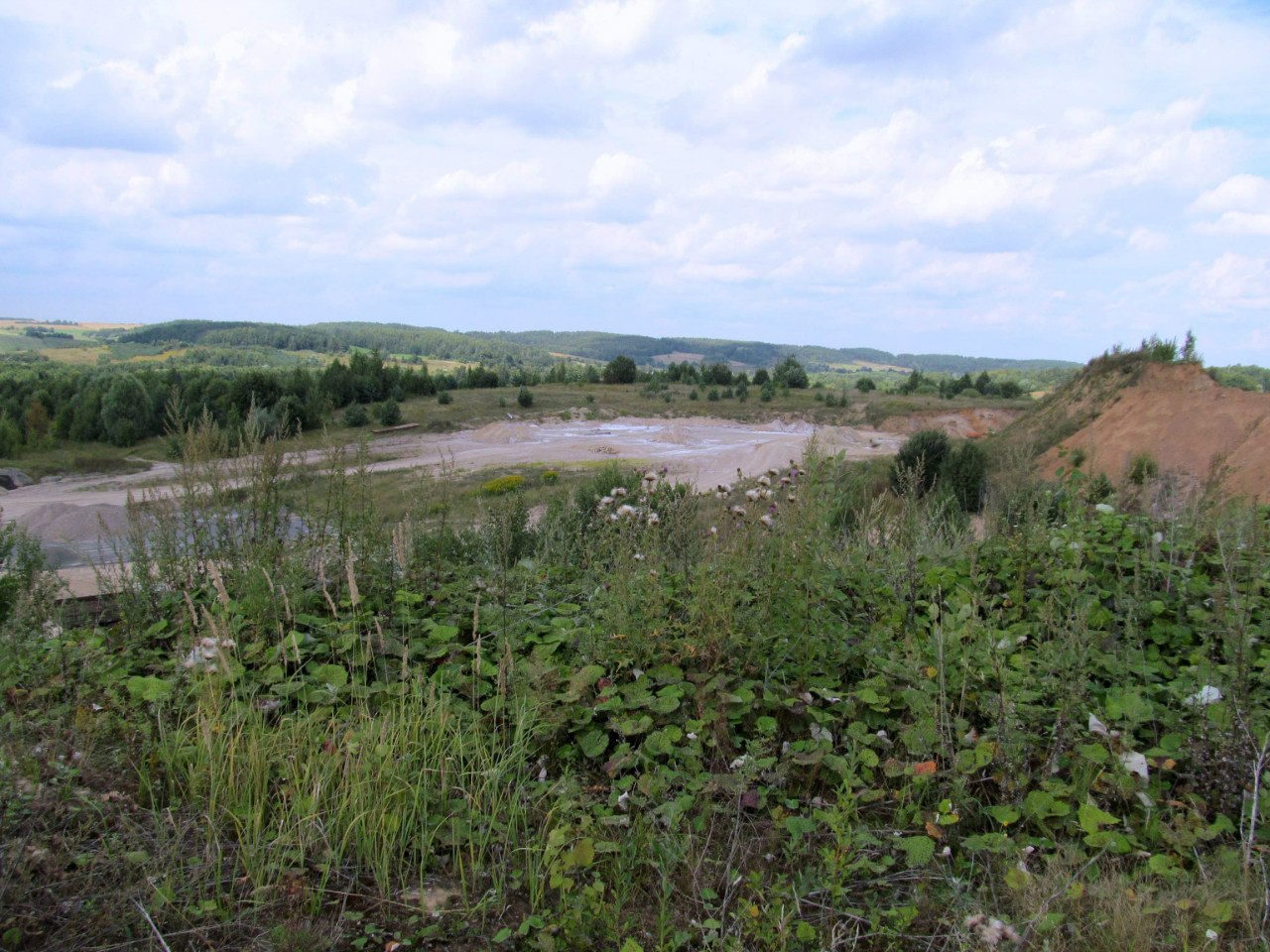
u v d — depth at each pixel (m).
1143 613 3.88
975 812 2.75
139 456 44.78
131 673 3.63
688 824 2.65
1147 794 2.64
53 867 2.24
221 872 2.38
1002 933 1.97
